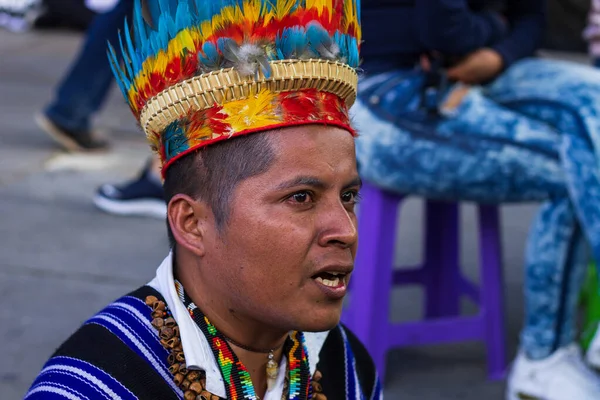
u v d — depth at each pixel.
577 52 8.15
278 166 1.01
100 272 3.45
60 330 2.91
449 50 2.31
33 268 3.43
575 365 2.36
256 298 1.04
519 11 2.60
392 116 2.36
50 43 8.02
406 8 2.41
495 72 2.43
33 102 6.09
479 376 2.75
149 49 1.07
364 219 2.54
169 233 1.18
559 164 2.23
